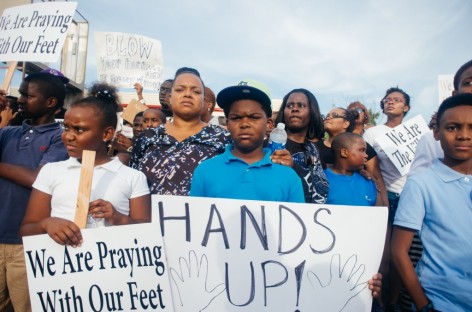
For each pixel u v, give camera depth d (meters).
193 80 2.58
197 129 2.61
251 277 1.84
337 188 3.04
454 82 2.66
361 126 5.05
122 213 1.85
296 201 2.06
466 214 1.76
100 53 5.70
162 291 1.71
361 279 1.89
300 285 1.86
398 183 3.82
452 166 1.89
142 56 5.85
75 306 1.64
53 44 3.12
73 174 1.87
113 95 2.24
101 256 1.67
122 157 3.14
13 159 2.55
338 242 1.91
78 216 1.64
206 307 1.81
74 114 1.87
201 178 2.15
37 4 3.26
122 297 1.67
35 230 1.76
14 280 2.48
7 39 3.28
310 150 2.77
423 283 1.82
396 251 1.89
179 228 1.85
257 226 1.89
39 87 2.62
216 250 1.85
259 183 2.06
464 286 1.71
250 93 2.11
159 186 2.34
